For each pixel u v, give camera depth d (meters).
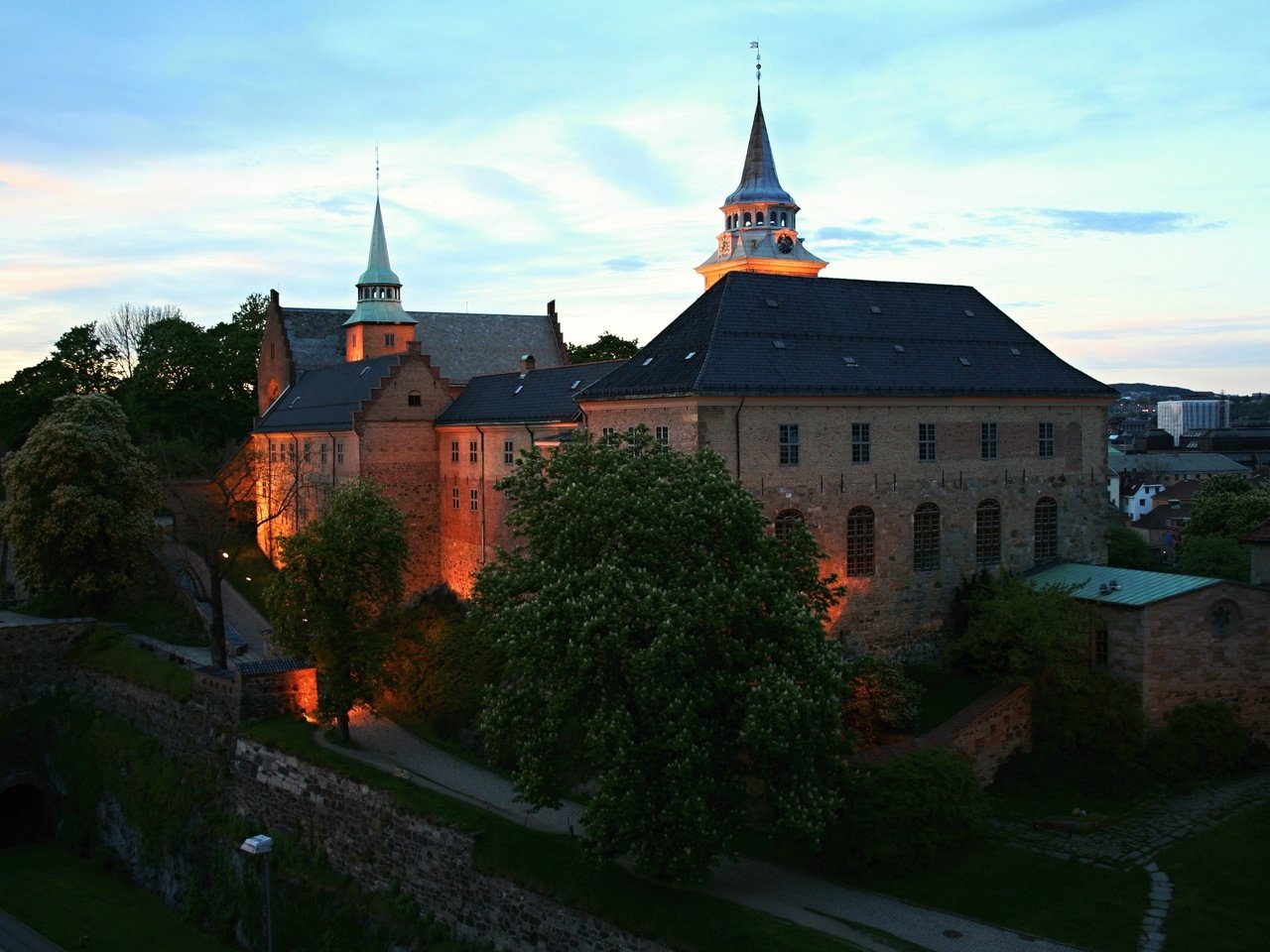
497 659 54.47
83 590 72.31
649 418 53.94
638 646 35.53
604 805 34.31
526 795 37.31
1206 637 49.12
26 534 73.00
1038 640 48.28
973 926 34.75
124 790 59.47
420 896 42.81
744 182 102.00
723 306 55.41
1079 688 48.44
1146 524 120.94
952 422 57.50
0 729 66.25
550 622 35.56
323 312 107.62
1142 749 47.41
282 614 53.03
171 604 76.38
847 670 45.38
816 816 34.78
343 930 44.59
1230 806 43.72
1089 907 35.75
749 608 36.19
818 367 54.34
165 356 104.69
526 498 41.06
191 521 81.38
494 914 39.53
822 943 32.44
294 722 53.72
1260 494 87.00
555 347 107.62
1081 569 57.50
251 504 95.62
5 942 48.72
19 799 67.31
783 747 33.69
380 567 54.19
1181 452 175.75
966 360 59.22
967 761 42.34
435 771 48.91
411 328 102.06
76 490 71.38
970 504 58.22
